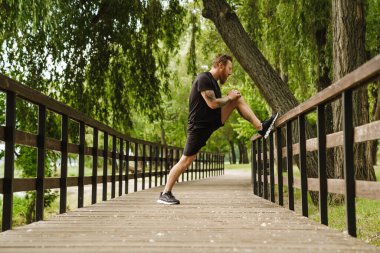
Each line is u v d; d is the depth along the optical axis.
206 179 19.42
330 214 8.02
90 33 12.68
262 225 4.48
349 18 8.61
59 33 11.43
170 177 6.94
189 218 5.15
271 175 7.69
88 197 18.66
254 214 5.56
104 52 13.04
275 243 3.44
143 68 13.60
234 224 4.60
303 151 5.36
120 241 3.52
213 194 9.53
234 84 24.31
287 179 6.20
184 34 17.00
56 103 5.43
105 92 13.51
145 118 15.13
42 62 11.90
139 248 3.21
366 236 6.31
